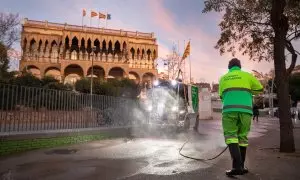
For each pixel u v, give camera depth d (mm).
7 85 8398
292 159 7031
